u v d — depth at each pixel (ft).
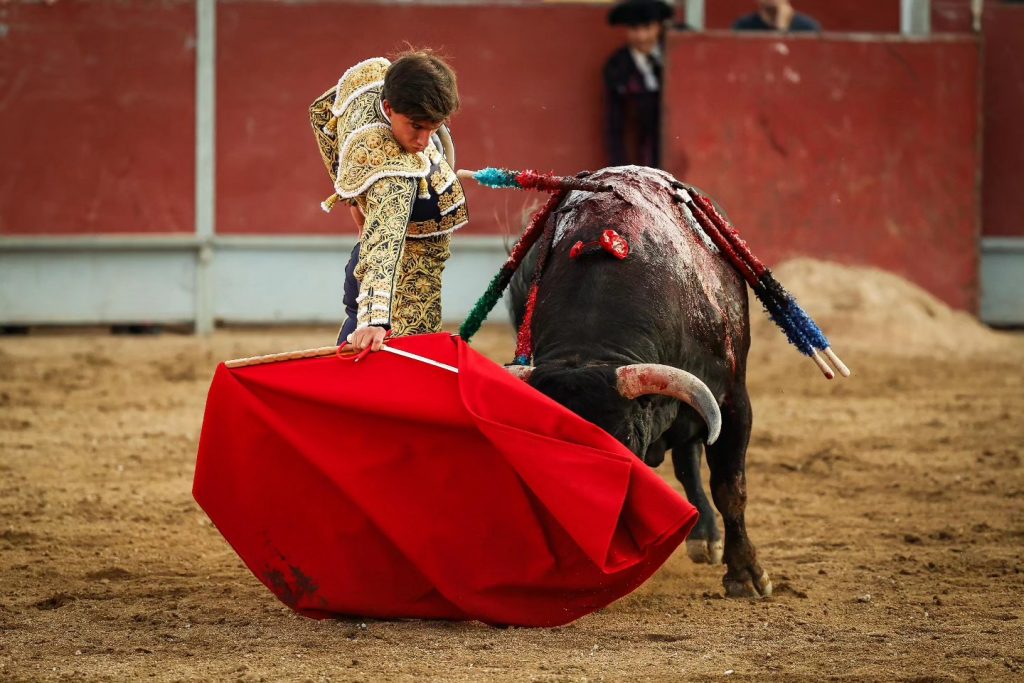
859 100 106.22
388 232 33.94
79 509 51.57
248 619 36.58
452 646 33.53
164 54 103.60
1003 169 109.60
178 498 53.72
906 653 33.60
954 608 38.42
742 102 105.19
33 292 103.50
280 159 104.99
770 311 42.16
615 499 31.96
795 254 106.52
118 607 38.14
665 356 36.47
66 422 70.23
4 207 102.22
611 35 105.50
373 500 33.81
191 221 104.53
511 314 43.78
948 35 106.22
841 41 105.70
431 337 34.22
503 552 34.01
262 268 105.70
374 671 31.58
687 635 35.32
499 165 104.99
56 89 102.37
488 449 33.60
